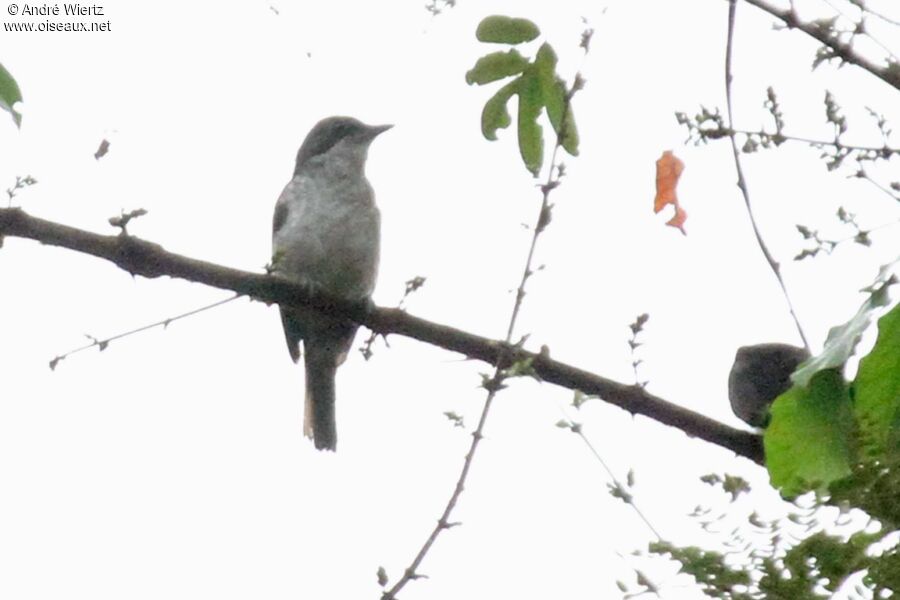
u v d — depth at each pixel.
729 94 5.83
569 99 6.67
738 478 3.55
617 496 3.90
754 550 3.46
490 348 7.65
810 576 3.40
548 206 6.61
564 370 6.99
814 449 4.54
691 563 3.47
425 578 5.80
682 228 6.39
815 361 4.62
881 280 4.67
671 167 6.40
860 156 5.59
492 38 7.35
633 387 7.02
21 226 7.41
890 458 3.58
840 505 3.49
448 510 5.91
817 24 5.82
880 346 4.58
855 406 4.55
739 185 5.79
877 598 3.39
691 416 7.00
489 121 7.44
